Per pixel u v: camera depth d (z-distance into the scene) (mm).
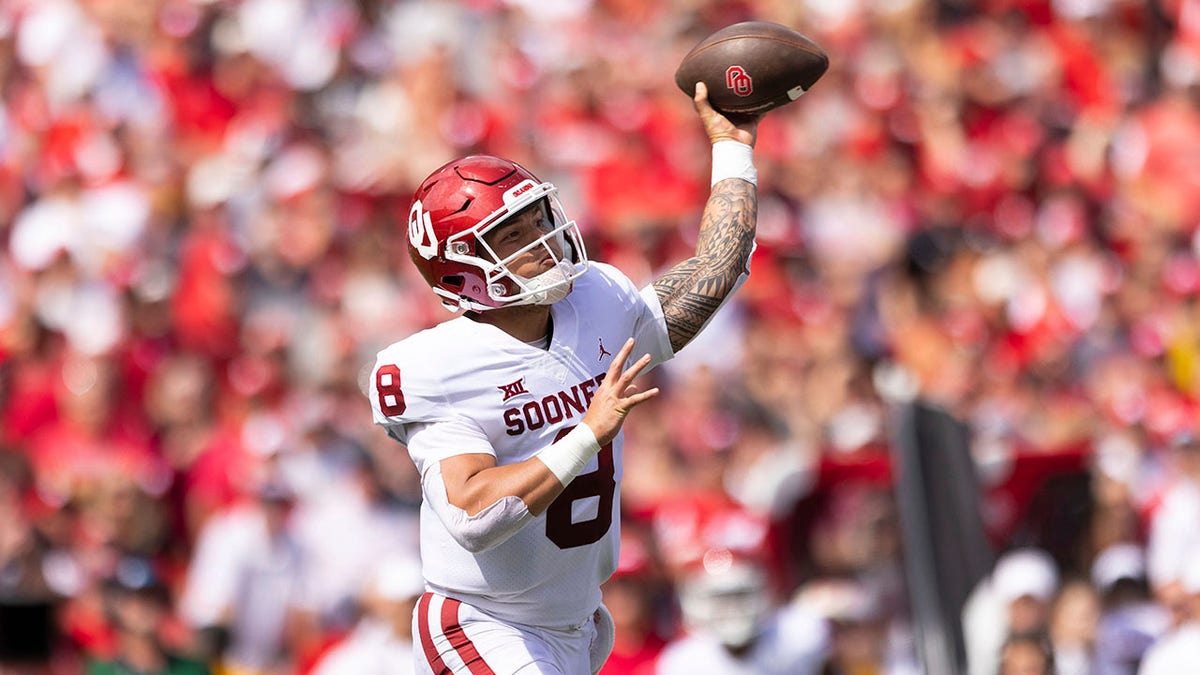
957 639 23656
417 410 12359
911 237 42438
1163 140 48062
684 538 26406
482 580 12680
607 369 12781
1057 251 44000
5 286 38719
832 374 35688
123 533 29172
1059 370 40406
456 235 12273
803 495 27344
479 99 45000
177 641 26062
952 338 39156
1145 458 33969
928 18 49938
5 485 28844
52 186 41469
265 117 43906
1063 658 26453
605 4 48719
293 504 30797
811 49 13711
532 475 11688
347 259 39406
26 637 24594
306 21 45875
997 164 47000
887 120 47000
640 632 25562
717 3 48844
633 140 43469
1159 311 43594
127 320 37031
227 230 39219
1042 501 28047
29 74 45312
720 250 13438
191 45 45406
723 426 32906
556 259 12352
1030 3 51562
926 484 24016
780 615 25297
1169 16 53219
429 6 46844
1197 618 26203
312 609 29609
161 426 34469
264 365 35875
